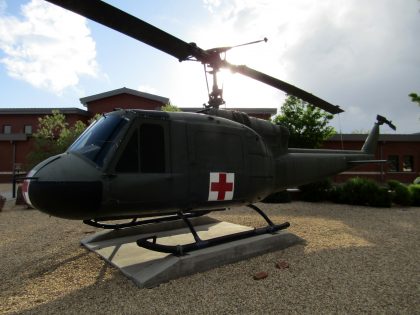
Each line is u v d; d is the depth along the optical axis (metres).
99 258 5.50
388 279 4.41
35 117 25.95
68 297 4.00
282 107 17.44
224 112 5.90
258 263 5.11
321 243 6.29
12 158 22.94
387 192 11.62
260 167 5.85
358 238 6.71
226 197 5.32
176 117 4.96
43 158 15.78
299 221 8.64
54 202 3.99
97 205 4.14
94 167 4.18
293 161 6.71
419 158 22.75
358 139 22.23
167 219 6.55
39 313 3.59
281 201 12.20
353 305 3.66
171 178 4.68
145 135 4.57
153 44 4.62
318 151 7.52
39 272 4.89
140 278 4.35
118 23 4.04
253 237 5.71
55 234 7.31
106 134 4.45
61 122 18.80
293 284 4.27
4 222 8.77
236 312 3.53
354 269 4.82
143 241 5.12
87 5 3.64
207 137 5.17
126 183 4.29
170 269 4.43
